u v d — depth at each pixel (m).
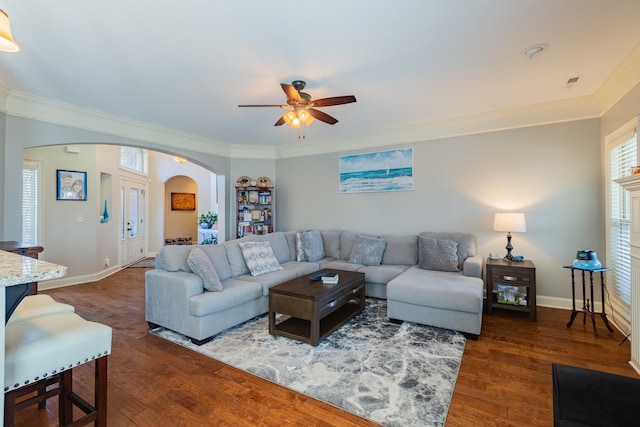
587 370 1.39
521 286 3.60
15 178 3.29
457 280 3.30
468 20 2.03
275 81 2.97
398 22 2.05
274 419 1.77
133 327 3.20
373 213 4.95
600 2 1.85
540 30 2.14
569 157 3.61
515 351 2.60
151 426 1.71
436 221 4.43
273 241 4.57
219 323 2.90
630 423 1.10
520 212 3.88
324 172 5.44
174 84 3.04
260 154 5.91
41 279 1.11
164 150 4.71
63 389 1.67
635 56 2.47
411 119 4.24
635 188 2.21
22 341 1.31
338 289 3.03
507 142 3.95
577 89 3.19
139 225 7.78
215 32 2.16
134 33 2.17
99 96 3.37
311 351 2.62
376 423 1.73
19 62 2.60
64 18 2.00
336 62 2.60
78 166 5.18
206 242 7.70
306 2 1.85
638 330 2.22
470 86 3.10
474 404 1.89
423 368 2.32
